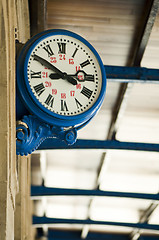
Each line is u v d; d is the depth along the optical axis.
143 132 14.93
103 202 19.61
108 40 11.55
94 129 14.69
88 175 17.42
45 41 4.94
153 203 19.03
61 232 23.48
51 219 20.22
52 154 15.81
